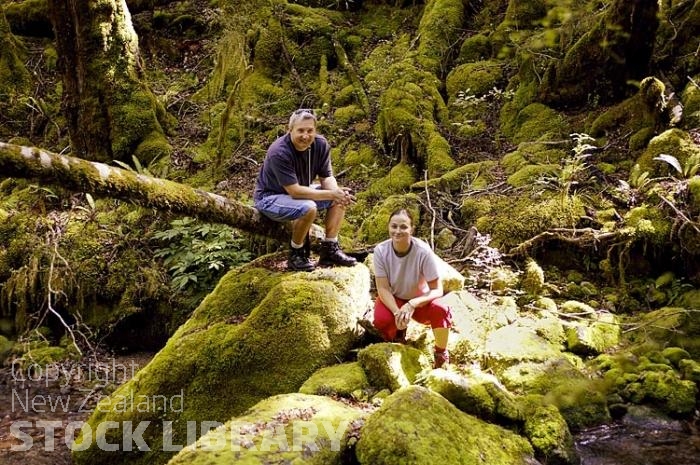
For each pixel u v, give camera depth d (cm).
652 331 468
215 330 429
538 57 755
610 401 404
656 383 405
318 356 412
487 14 903
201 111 870
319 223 632
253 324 420
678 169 539
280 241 514
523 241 563
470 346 437
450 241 594
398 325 401
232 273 487
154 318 598
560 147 671
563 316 496
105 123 771
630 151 624
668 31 704
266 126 820
